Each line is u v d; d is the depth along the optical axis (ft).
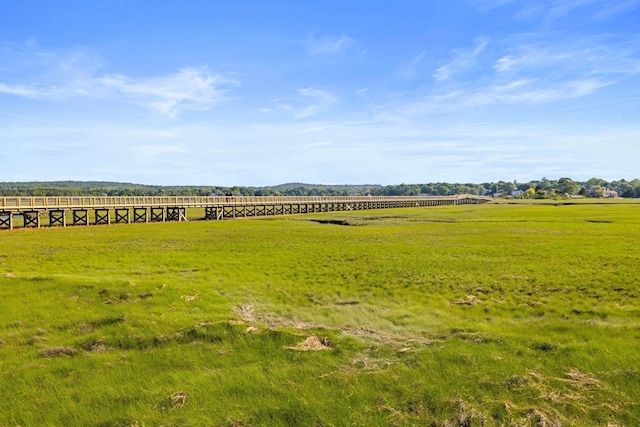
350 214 259.80
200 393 34.78
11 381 37.60
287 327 47.19
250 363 39.60
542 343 41.22
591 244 107.55
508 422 30.42
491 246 108.27
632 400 32.22
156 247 110.32
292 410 32.17
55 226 173.37
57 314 52.75
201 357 41.11
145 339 45.03
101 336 46.03
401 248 106.52
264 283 70.28
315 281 71.82
